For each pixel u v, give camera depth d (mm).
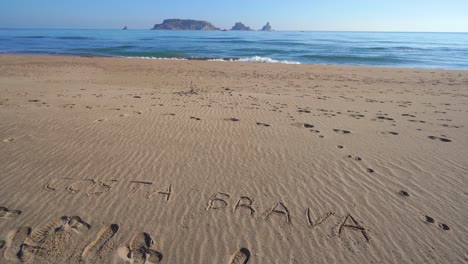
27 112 6535
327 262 2543
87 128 5562
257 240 2775
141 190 3523
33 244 2670
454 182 3812
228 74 16484
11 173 3822
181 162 4246
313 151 4727
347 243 2756
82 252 2596
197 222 2994
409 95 10469
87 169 3980
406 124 6426
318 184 3727
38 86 10430
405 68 20656
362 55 32781
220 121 6254
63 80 12516
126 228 2889
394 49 43000
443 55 33875
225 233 2855
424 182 3809
